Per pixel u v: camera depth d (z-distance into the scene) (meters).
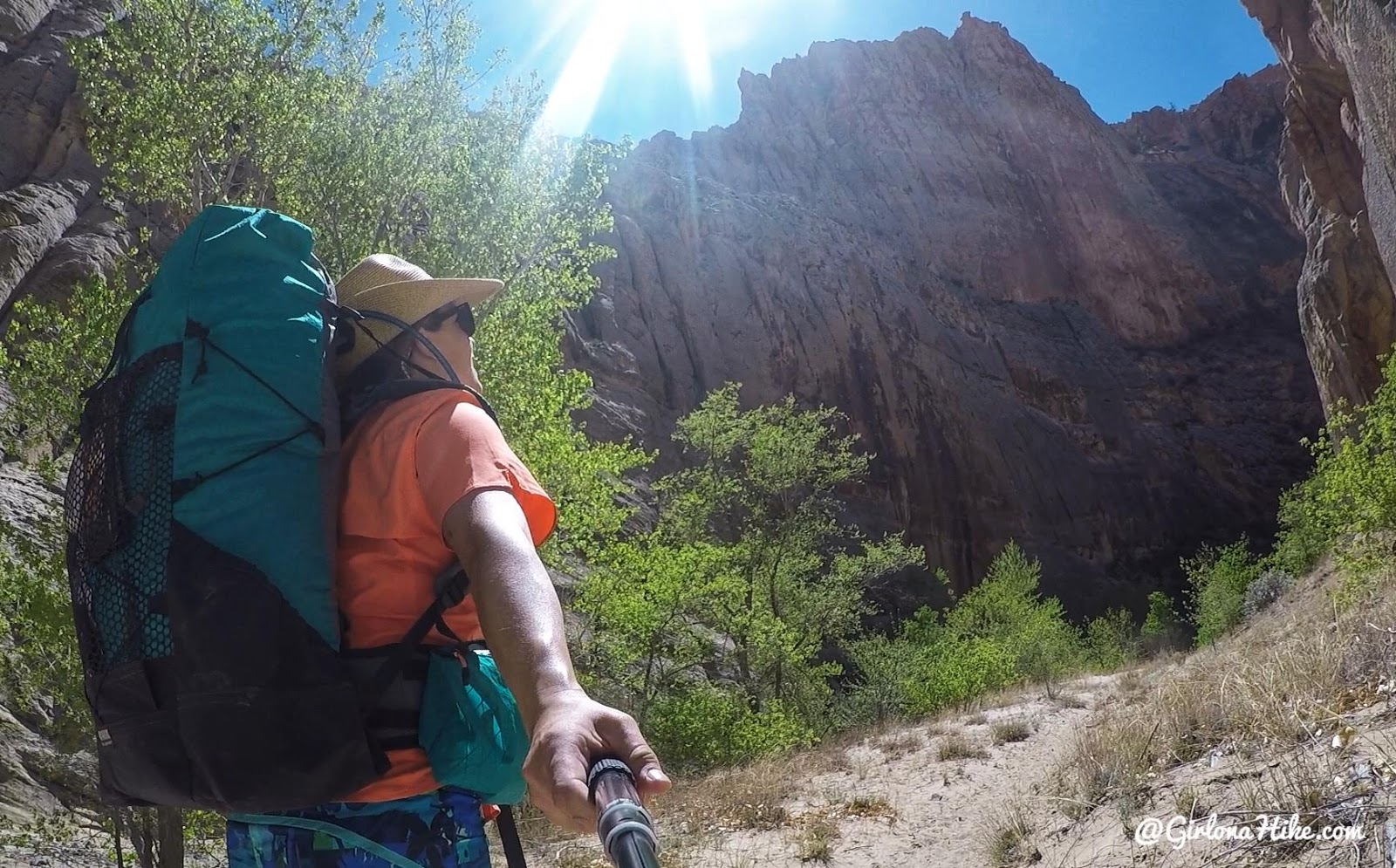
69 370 7.05
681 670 18.70
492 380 10.60
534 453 11.23
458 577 1.08
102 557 1.09
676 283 58.50
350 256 10.55
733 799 8.41
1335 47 22.45
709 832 7.38
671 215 62.38
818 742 16.95
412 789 1.04
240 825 1.14
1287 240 90.88
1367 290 27.38
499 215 11.45
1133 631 47.16
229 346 1.10
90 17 29.48
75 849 7.38
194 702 0.98
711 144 77.44
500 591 0.91
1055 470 64.06
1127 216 85.88
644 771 0.72
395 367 1.26
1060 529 62.09
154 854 6.77
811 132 80.94
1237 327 84.12
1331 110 27.69
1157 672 14.23
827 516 30.08
